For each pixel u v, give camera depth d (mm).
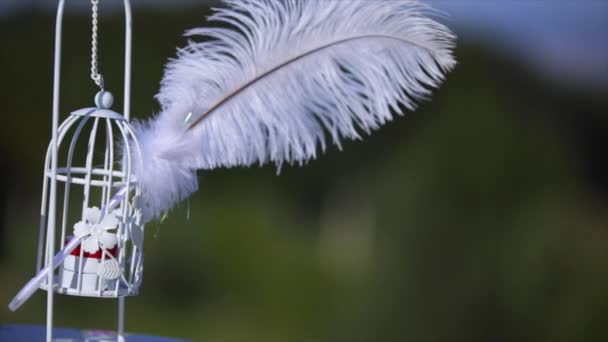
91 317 9195
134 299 9328
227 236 9570
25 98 9625
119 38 9406
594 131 9648
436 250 9023
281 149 3361
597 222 9180
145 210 3354
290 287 9445
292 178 9906
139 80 9250
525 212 8977
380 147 9562
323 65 3336
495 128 9125
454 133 9148
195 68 3363
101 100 3279
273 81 3348
